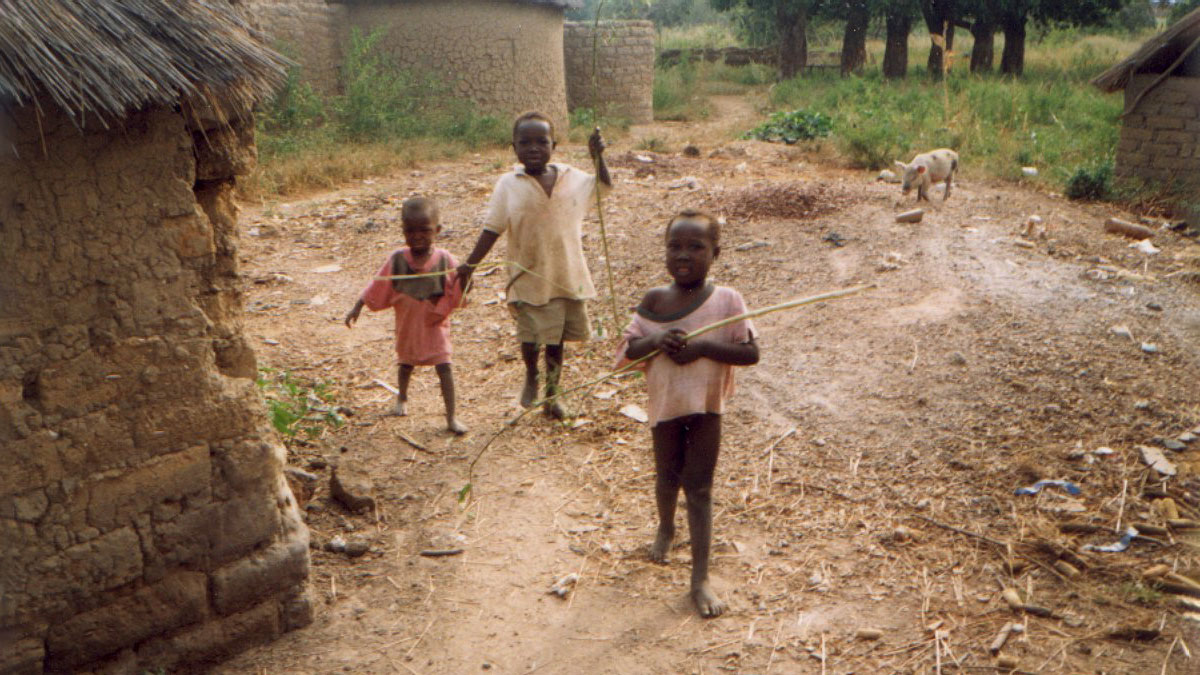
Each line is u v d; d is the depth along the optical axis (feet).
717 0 88.48
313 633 10.99
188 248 9.57
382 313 22.18
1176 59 31.17
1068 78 69.05
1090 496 12.90
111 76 8.23
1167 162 31.27
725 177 36.24
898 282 21.17
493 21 49.62
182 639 10.19
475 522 13.17
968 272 21.57
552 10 52.85
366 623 11.14
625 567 12.00
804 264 23.18
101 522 9.39
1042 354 17.06
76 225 8.81
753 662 10.14
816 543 12.24
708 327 10.50
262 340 20.24
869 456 14.28
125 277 9.18
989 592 11.07
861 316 19.36
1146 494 12.84
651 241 26.14
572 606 11.28
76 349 8.98
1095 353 17.10
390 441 15.64
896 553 11.91
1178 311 19.19
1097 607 10.67
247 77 9.43
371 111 44.68
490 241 15.31
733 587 11.46
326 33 46.88
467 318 21.66
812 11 81.15
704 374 10.85
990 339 17.76
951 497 13.08
